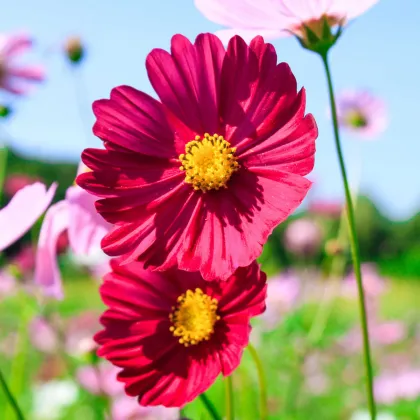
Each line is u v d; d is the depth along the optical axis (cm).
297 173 33
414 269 532
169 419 59
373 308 168
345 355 156
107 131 35
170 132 35
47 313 99
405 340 169
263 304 35
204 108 35
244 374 66
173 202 35
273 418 98
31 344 122
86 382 85
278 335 109
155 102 35
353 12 38
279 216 33
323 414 132
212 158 35
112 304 37
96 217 42
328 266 108
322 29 38
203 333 36
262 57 34
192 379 35
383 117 94
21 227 36
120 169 35
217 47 35
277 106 34
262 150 34
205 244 34
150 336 36
